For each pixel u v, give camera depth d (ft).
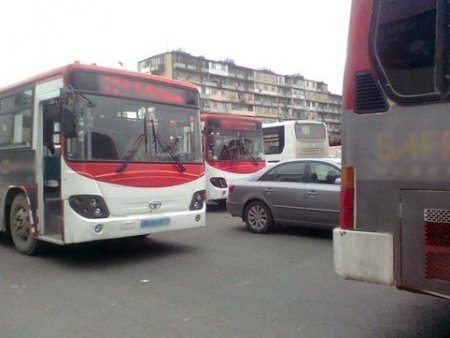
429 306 16.48
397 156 11.81
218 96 346.54
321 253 25.41
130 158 23.41
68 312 16.46
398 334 14.01
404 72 11.71
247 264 23.21
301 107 418.10
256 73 380.17
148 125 24.52
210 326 14.90
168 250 26.89
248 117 49.47
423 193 11.41
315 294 18.11
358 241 12.38
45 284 20.06
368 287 18.92
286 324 14.96
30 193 25.02
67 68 22.02
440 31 11.23
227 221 38.60
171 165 25.17
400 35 11.82
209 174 45.11
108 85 23.17
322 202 28.55
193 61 328.90
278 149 63.57
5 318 15.96
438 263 11.23
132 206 23.27
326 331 14.32
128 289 19.19
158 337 14.10
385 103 12.00
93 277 21.15
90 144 22.22
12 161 26.73
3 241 30.89
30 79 25.36
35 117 24.58
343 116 12.81
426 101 11.37
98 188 22.16
